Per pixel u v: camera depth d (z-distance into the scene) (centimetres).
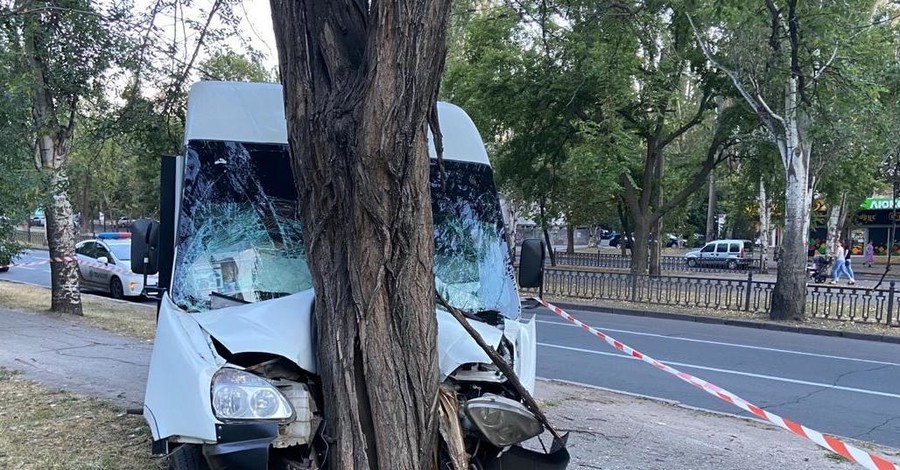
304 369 319
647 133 2200
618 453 551
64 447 500
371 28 284
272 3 323
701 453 559
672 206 2347
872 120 1494
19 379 718
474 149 484
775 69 1455
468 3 1427
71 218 1259
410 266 301
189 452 319
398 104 282
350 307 300
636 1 1742
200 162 420
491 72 2122
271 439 295
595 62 1811
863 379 932
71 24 1072
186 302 376
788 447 586
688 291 1833
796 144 1524
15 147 930
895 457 573
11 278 2208
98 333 1032
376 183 290
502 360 332
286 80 318
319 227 311
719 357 1088
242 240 402
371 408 297
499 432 323
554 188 2423
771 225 4259
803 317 1552
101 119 1108
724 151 2453
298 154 315
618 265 3656
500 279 440
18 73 991
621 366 973
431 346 307
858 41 1487
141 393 670
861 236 4838
